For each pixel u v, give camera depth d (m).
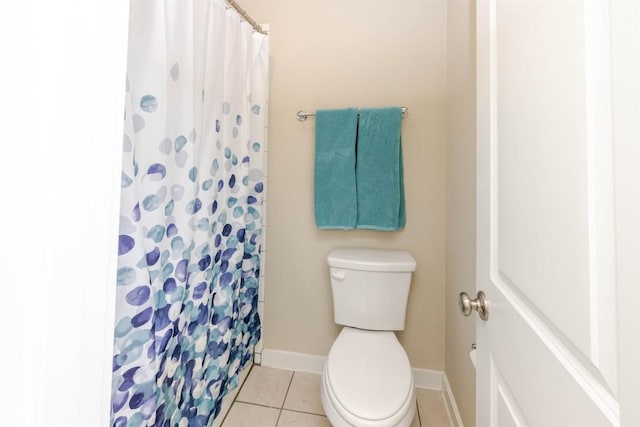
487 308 0.65
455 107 1.29
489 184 0.64
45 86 0.30
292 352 1.69
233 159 1.33
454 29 1.31
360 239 1.59
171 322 0.92
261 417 1.36
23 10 0.29
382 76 1.53
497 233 0.61
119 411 0.75
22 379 0.29
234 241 1.36
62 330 0.31
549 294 0.41
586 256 0.34
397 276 1.38
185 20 0.92
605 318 0.31
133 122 0.79
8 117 0.29
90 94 0.33
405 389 1.02
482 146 0.67
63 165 0.31
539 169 0.44
